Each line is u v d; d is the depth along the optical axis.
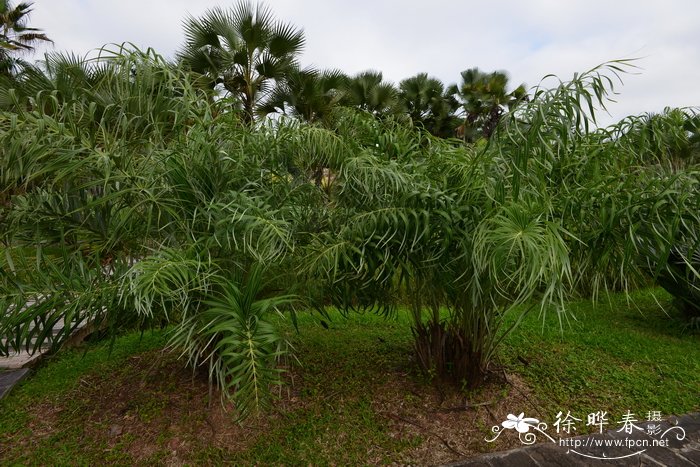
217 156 2.27
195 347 1.92
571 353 3.58
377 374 3.04
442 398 2.69
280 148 2.59
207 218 2.24
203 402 2.61
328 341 3.78
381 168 2.21
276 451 2.22
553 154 2.07
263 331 1.64
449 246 2.17
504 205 1.96
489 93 12.70
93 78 2.86
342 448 2.28
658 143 2.27
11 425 2.54
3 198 2.14
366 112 2.95
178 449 2.25
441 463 2.17
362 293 2.62
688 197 1.91
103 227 2.29
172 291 1.67
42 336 1.95
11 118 1.91
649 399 2.80
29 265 2.08
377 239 2.16
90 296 1.90
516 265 1.77
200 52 6.79
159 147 2.34
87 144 2.07
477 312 2.53
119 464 2.17
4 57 12.68
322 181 2.77
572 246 2.06
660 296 5.24
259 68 7.11
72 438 2.39
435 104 12.88
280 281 2.53
